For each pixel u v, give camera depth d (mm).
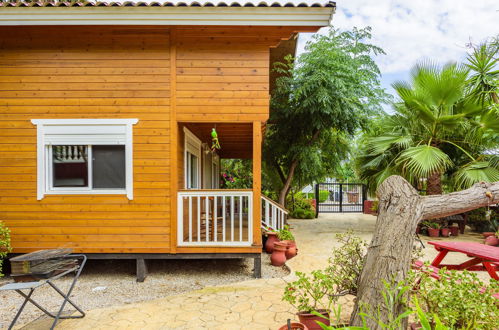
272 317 3439
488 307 2082
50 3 4379
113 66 4902
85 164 4891
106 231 4852
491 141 7828
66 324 3334
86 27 4742
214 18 4559
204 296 4078
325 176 12352
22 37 4859
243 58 4953
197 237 5305
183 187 5508
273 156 10445
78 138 4863
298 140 9875
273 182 12117
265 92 4922
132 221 4867
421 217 2604
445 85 6684
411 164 6945
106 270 5418
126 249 4840
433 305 2307
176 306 3770
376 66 9195
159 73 4922
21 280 2963
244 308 3686
